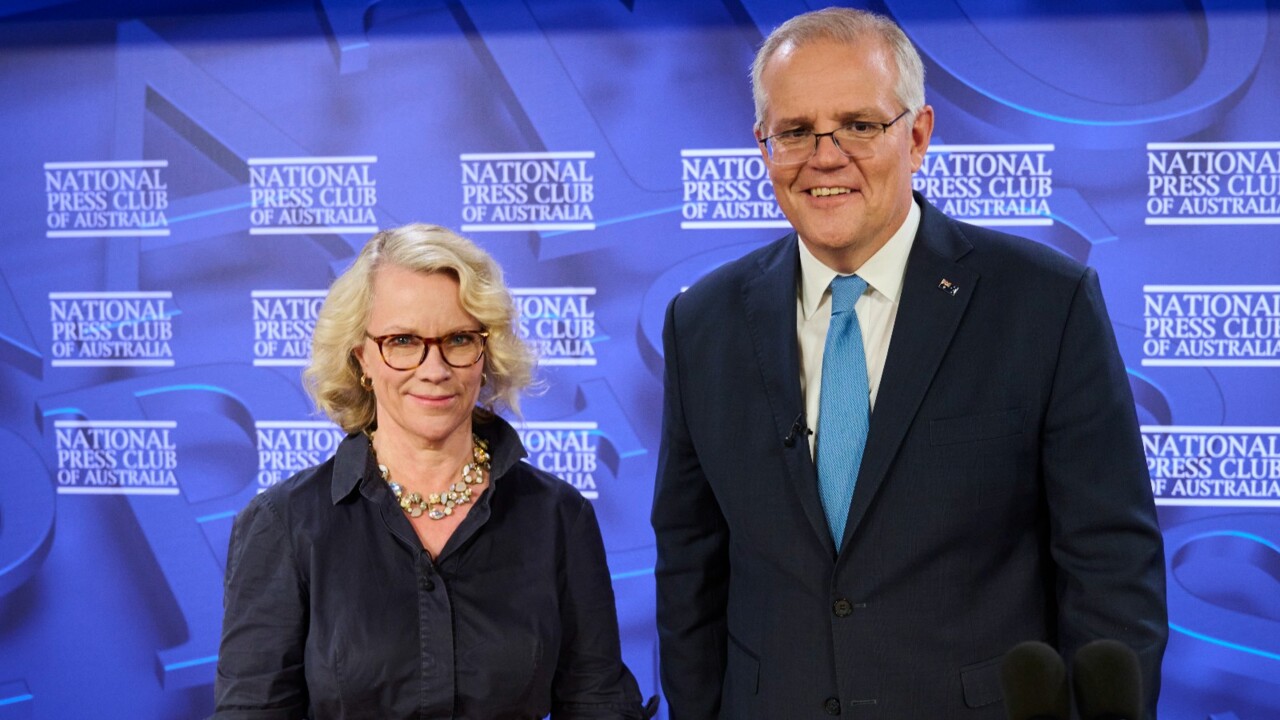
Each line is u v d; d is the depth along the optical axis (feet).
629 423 10.60
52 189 11.01
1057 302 5.54
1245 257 9.84
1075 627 5.46
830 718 5.65
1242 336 9.89
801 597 5.74
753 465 5.85
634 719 5.81
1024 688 3.11
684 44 10.35
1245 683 10.08
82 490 11.19
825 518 5.66
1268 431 9.91
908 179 5.68
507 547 5.70
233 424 11.03
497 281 5.64
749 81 10.29
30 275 11.07
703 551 6.44
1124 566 5.38
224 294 10.94
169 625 11.18
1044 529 5.78
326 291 10.84
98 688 11.25
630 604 10.72
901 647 5.56
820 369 5.83
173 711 11.21
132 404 11.09
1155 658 5.25
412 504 5.63
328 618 5.45
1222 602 10.08
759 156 10.33
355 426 5.85
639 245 10.50
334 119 10.71
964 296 5.63
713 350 6.14
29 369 11.15
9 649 11.27
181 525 11.13
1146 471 5.58
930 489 5.50
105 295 11.03
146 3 10.82
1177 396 10.00
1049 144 9.98
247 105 10.78
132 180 10.94
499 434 5.89
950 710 5.52
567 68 10.46
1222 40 9.73
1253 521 9.98
